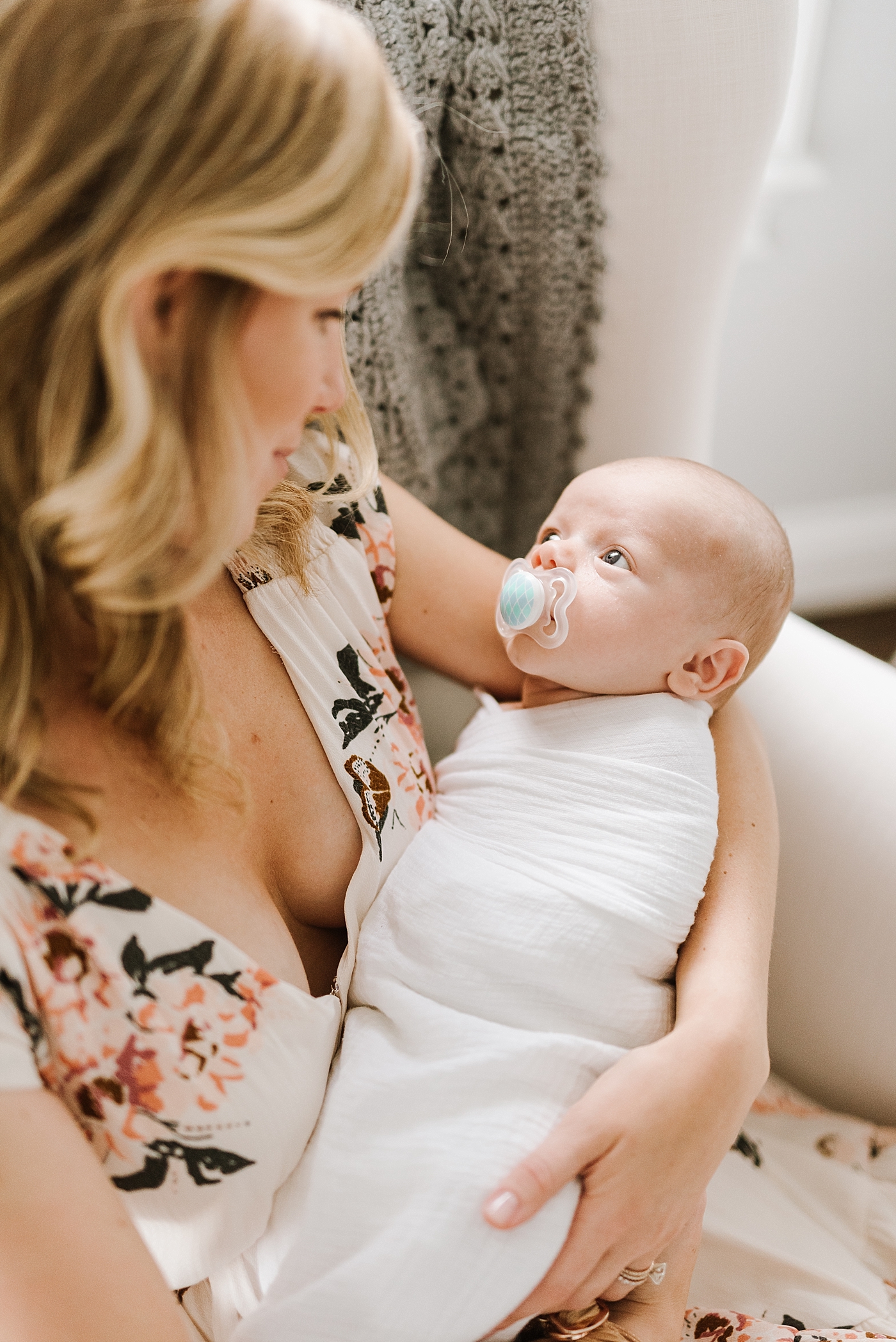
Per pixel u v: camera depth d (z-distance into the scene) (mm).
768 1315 736
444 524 891
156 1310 473
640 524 738
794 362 1747
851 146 1544
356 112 413
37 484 438
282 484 689
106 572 442
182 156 387
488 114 832
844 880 843
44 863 489
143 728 546
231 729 632
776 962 886
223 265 405
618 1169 574
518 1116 584
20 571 449
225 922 565
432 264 941
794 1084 925
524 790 726
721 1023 642
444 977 647
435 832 717
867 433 1869
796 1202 820
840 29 1438
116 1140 540
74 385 413
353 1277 549
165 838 548
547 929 649
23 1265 449
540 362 986
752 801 783
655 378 996
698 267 930
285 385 466
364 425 726
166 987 527
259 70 393
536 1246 554
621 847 687
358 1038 630
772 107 854
